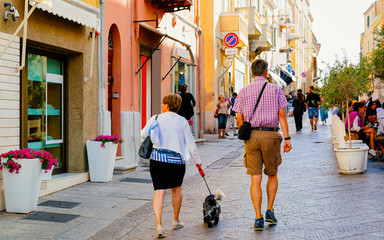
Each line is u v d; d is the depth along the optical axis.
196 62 17.95
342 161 9.31
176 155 5.43
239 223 5.80
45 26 7.93
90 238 5.38
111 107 10.95
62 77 9.22
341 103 12.27
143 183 8.89
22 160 6.37
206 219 5.62
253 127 5.57
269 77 37.41
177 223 5.68
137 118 11.72
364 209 6.26
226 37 20.45
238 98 5.74
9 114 7.02
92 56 9.34
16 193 6.44
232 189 8.12
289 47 50.47
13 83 7.11
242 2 28.58
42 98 8.57
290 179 8.95
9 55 7.01
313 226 5.52
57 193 7.93
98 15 9.66
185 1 13.05
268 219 5.59
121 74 10.99
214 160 12.38
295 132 21.23
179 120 5.53
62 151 9.18
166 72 14.52
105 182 9.00
